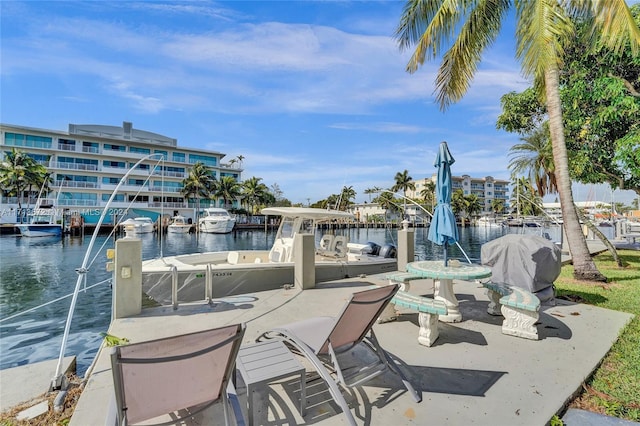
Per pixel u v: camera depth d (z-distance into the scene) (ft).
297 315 14.17
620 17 17.03
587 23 21.88
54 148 123.95
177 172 148.15
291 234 25.88
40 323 23.20
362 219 212.84
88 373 9.46
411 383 8.39
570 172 28.35
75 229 107.86
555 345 10.93
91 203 126.62
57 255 60.90
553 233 106.22
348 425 6.68
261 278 20.48
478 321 13.51
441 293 13.78
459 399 7.66
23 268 47.09
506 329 11.98
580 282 21.44
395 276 14.51
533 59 18.52
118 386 4.59
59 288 34.88
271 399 7.66
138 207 133.18
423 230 171.63
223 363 5.57
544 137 43.01
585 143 27.89
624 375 9.09
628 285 20.59
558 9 19.67
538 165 44.29
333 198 200.85
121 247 13.71
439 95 25.89
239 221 159.22
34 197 120.98
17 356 17.67
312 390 8.08
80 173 126.52
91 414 7.00
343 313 7.04
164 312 14.40
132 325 12.68
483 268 13.29
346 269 23.97
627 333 12.14
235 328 5.31
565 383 8.39
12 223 109.19
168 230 122.72
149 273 17.78
